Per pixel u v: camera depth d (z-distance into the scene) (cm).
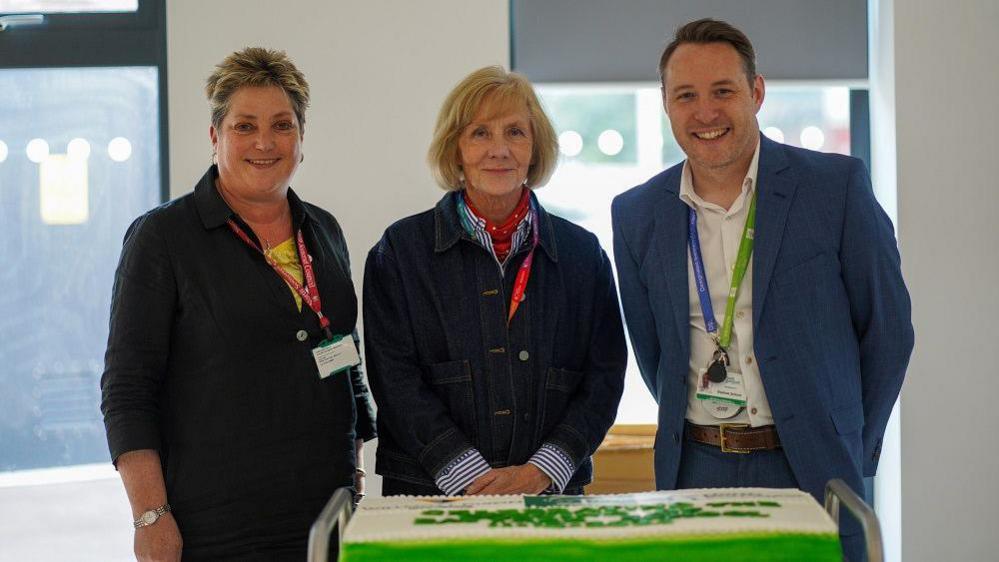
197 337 217
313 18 400
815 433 217
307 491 221
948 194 391
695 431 229
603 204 424
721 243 230
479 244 235
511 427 229
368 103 402
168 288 216
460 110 233
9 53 410
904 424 391
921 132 391
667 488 231
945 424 391
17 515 413
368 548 136
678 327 229
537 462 224
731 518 141
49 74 413
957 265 391
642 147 423
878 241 223
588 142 422
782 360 218
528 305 236
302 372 223
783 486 220
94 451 418
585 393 239
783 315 219
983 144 390
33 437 416
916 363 391
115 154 416
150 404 214
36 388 416
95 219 417
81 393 418
